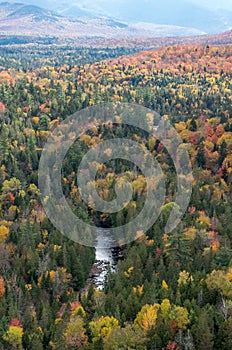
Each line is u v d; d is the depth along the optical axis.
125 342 75.06
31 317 90.00
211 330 75.19
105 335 79.56
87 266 115.50
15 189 145.12
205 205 130.88
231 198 136.12
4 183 144.88
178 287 89.19
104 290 99.88
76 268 110.81
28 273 107.81
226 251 98.94
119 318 83.00
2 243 114.31
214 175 152.38
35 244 119.94
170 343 73.69
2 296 97.12
